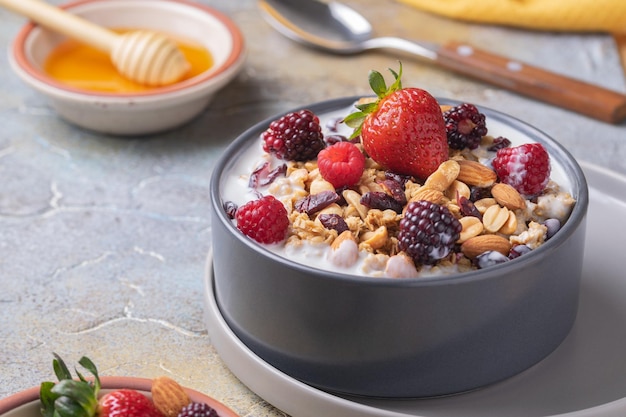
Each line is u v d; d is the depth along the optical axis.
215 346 0.68
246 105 0.90
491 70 0.91
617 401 0.63
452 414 0.63
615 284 0.71
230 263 0.65
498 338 0.63
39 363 0.68
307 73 0.94
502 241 0.64
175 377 0.67
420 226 0.63
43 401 0.61
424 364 0.63
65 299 0.73
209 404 0.61
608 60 0.95
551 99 0.90
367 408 0.63
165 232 0.78
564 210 0.66
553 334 0.66
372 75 0.66
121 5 0.94
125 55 0.88
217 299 0.69
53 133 0.88
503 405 0.64
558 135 0.87
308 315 0.63
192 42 0.94
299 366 0.64
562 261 0.64
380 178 0.67
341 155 0.67
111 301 0.73
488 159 0.69
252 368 0.65
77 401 0.60
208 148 0.86
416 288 0.61
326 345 0.63
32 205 0.80
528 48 0.96
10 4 0.91
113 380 0.62
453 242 0.63
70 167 0.84
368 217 0.65
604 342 0.68
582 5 0.96
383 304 0.62
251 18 1.02
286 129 0.68
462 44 0.94
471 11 0.99
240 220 0.64
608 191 0.76
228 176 0.68
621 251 0.73
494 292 0.62
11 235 0.78
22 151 0.86
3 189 0.82
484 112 0.72
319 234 0.64
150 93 0.84
